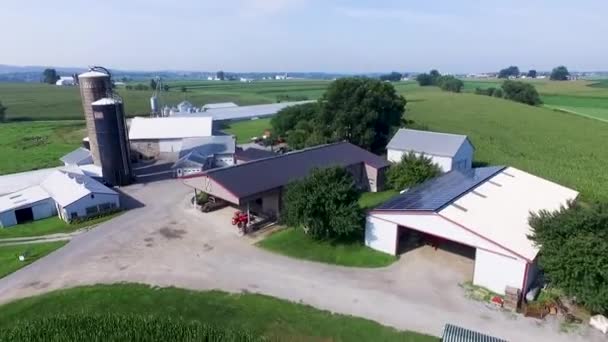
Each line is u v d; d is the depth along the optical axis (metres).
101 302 25.09
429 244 32.53
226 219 39.09
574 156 62.88
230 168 39.59
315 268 29.33
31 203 40.66
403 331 22.08
